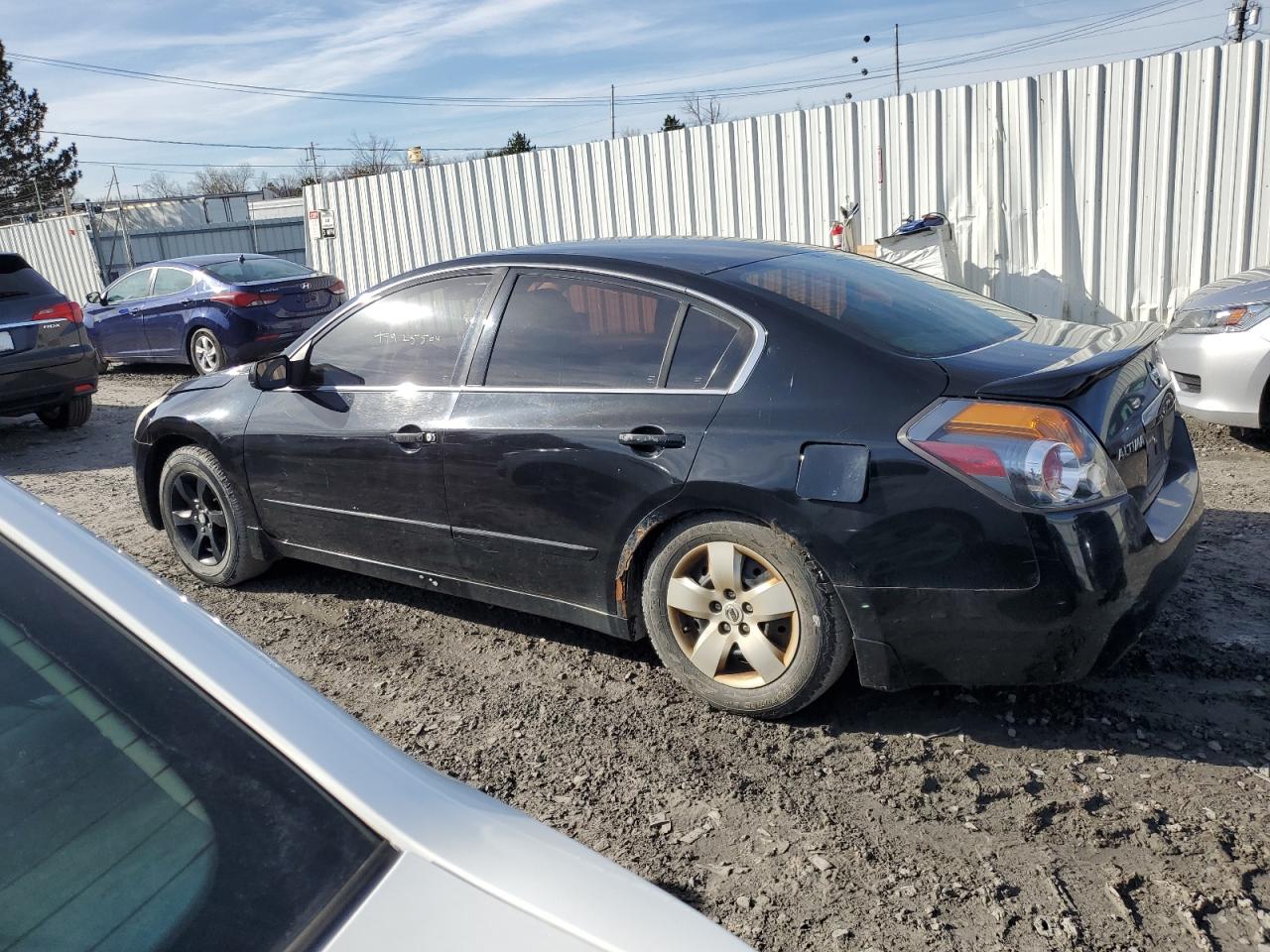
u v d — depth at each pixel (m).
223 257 12.40
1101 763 3.04
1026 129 9.15
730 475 3.13
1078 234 9.17
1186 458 3.60
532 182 12.26
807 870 2.65
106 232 25.48
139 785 1.22
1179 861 2.59
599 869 1.28
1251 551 4.57
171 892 1.14
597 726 3.45
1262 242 8.47
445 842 1.24
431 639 4.25
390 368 4.10
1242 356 6.01
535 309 3.72
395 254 13.97
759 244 4.09
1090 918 2.42
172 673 1.33
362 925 1.11
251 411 4.54
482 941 1.11
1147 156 8.73
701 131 10.82
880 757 3.15
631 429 3.35
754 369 3.20
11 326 8.74
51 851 1.16
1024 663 2.92
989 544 2.82
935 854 2.69
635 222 11.59
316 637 4.33
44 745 1.23
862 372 3.04
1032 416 2.80
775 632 3.27
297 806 1.23
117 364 14.51
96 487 7.35
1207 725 3.19
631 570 3.50
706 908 2.54
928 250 9.16
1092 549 2.78
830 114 10.01
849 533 2.97
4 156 47.31
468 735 3.45
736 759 3.19
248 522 4.69
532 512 3.64
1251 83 8.20
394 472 4.01
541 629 4.27
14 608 1.32
